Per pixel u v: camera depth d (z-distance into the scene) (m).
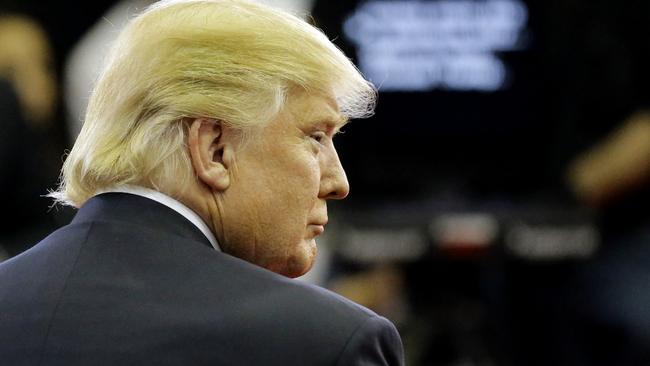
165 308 3.75
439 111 11.05
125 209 3.99
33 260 3.99
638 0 10.70
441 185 10.95
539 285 10.62
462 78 11.07
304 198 4.06
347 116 4.26
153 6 4.18
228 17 3.99
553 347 10.50
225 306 3.74
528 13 11.02
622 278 9.95
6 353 3.76
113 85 4.01
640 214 10.15
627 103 10.70
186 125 3.94
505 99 11.06
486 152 11.15
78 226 4.02
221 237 4.05
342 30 10.80
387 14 10.93
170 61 3.92
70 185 4.21
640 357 9.66
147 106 3.93
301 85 4.00
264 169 4.00
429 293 9.96
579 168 10.55
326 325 3.70
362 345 3.66
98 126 4.03
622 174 10.16
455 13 11.01
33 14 10.97
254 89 3.92
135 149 3.93
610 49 10.78
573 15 10.91
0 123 9.12
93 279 3.85
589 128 10.89
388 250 9.92
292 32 4.00
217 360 3.64
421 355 9.68
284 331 3.68
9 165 9.12
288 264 4.16
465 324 9.84
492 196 11.05
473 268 10.05
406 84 11.00
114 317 3.74
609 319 10.04
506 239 10.08
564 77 10.95
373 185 10.96
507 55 11.05
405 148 11.07
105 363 3.66
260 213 4.02
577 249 10.16
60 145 9.95
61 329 3.75
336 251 10.02
